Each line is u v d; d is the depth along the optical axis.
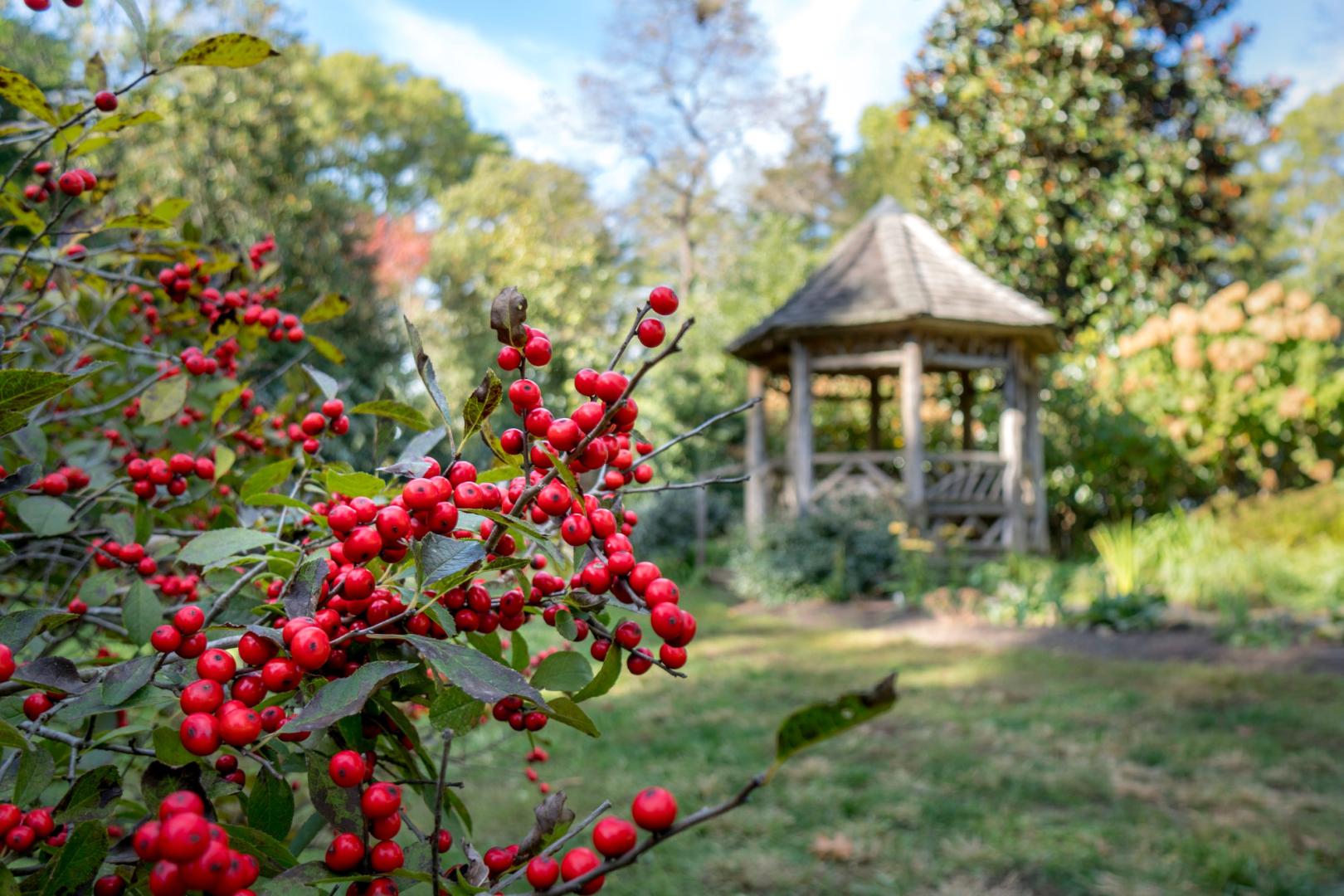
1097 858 3.16
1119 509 11.83
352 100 30.81
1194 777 3.95
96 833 0.71
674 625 0.77
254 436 1.77
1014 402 10.20
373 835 0.73
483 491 0.84
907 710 5.09
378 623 0.79
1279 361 10.45
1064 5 13.48
